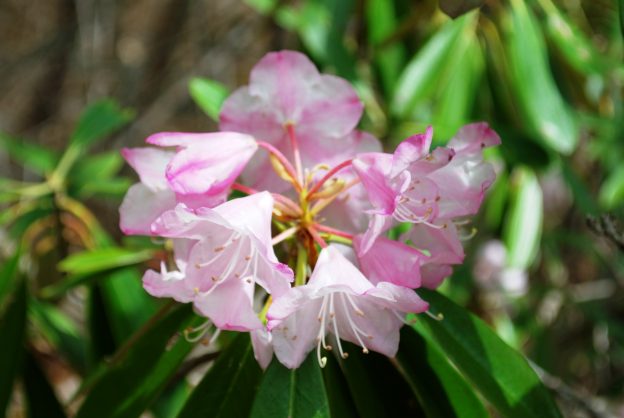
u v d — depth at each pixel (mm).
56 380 861
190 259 387
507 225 738
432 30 688
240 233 390
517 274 844
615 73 663
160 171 417
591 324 963
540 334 853
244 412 436
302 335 394
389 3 689
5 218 649
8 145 704
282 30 966
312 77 433
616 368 969
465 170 408
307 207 413
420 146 378
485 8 648
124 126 1222
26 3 1359
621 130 726
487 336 431
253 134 432
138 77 1251
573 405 635
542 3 610
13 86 1343
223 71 1215
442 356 439
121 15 1270
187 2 1241
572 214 1025
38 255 687
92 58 1248
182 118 1272
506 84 660
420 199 405
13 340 541
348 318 398
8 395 532
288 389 402
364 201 426
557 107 583
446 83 646
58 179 652
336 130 434
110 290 604
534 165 612
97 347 603
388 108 653
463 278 775
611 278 1028
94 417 464
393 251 398
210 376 440
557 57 632
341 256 394
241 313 383
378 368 448
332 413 443
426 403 434
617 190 685
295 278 411
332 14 687
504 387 425
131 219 417
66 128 1361
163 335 465
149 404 464
